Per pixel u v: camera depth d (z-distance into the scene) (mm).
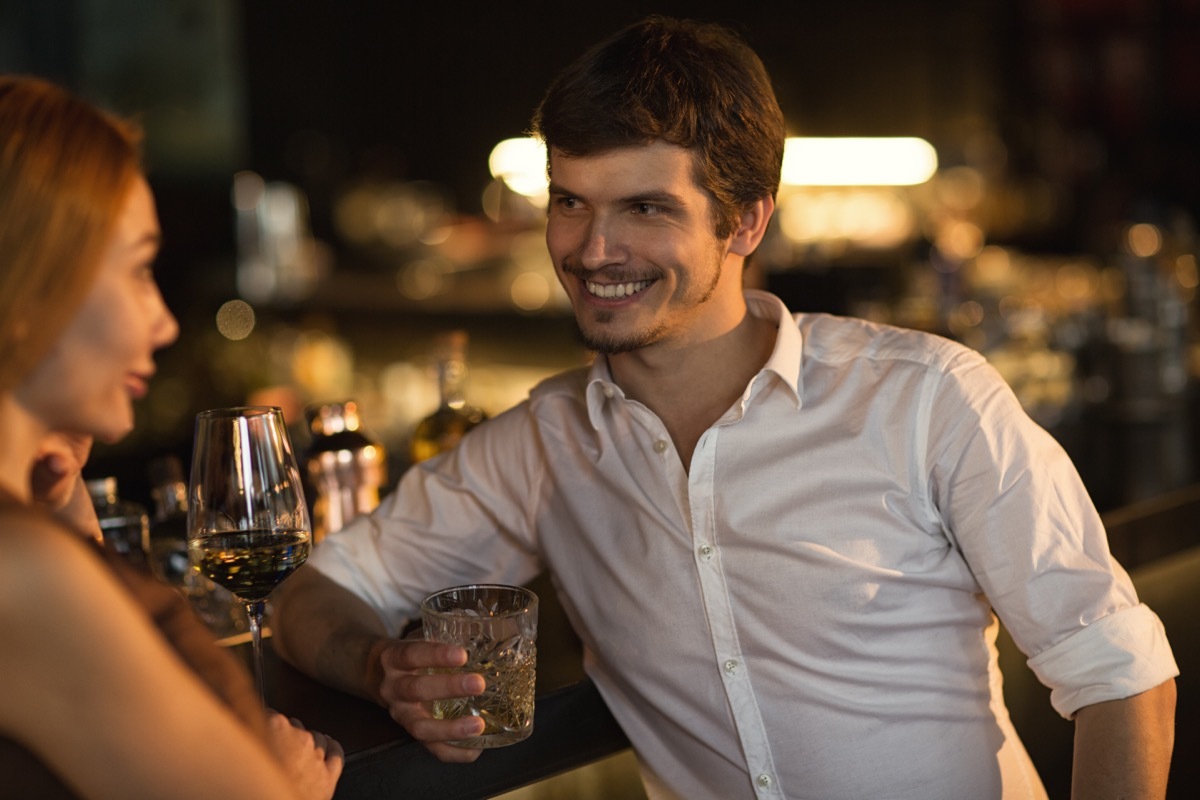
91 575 785
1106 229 5465
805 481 1230
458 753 1170
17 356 805
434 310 4445
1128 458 2131
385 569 1419
